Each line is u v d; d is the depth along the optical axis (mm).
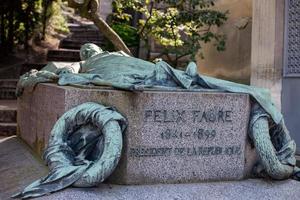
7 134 6938
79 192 3107
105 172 3176
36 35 14523
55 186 3129
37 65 11594
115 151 3225
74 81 3975
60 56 13102
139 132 3498
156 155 3541
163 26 9203
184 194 3379
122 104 3482
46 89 4207
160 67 3943
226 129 3773
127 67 4293
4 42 12688
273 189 3656
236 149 3805
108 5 15211
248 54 8461
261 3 7316
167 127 3578
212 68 9438
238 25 8719
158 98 3553
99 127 3346
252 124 3822
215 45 8734
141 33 9984
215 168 3732
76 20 18531
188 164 3643
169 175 3580
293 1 6934
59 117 3631
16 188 3547
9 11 12805
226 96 3771
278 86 7086
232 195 3475
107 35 8766
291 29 6965
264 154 3729
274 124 3939
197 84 3977
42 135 4285
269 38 7184
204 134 3697
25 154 4578
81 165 3225
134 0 9969
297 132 6801
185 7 9414
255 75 7434
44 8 14453
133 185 3461
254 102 3900
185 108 3637
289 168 3795
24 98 5324
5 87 9531
